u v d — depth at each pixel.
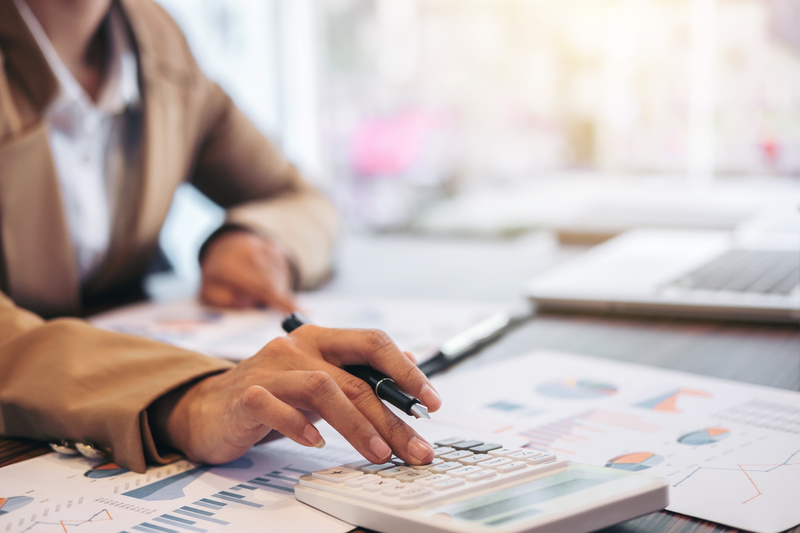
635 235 1.25
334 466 0.45
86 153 1.06
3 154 0.87
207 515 0.39
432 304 0.92
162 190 1.10
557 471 0.40
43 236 0.93
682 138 2.21
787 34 2.01
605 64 2.29
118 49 1.07
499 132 2.46
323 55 2.53
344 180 2.57
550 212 2.23
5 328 0.60
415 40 2.50
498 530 0.32
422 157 2.53
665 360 0.67
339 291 1.05
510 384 0.61
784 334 0.74
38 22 0.99
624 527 0.36
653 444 0.47
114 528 0.38
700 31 2.13
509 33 2.40
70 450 0.50
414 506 0.35
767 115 2.07
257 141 1.29
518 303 0.93
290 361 0.47
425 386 0.45
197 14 2.38
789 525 0.36
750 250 1.02
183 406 0.50
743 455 0.44
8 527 0.39
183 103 1.13
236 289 0.95
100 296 1.12
